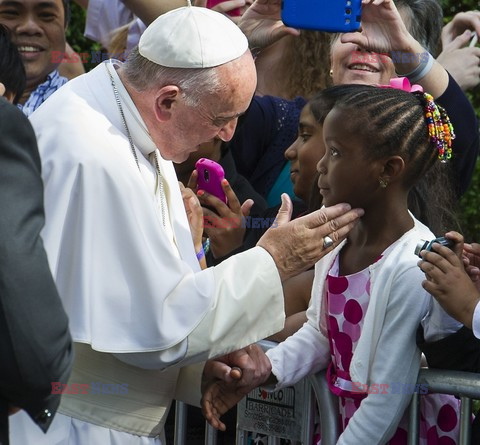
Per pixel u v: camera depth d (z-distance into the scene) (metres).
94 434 10.20
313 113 12.29
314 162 12.34
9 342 7.00
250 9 14.69
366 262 10.40
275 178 14.67
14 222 7.13
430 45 15.45
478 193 23.02
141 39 10.53
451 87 13.86
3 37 11.57
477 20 16.53
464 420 9.94
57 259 9.69
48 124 10.10
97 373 10.26
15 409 7.61
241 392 11.03
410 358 10.05
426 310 10.03
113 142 10.08
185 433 12.66
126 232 9.80
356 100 10.27
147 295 9.73
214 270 10.20
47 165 9.84
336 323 10.55
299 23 13.26
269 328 10.30
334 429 10.74
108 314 9.70
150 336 9.72
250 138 14.53
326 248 10.23
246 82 10.20
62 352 7.27
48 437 9.88
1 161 7.30
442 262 9.54
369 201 10.27
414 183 10.45
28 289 7.06
